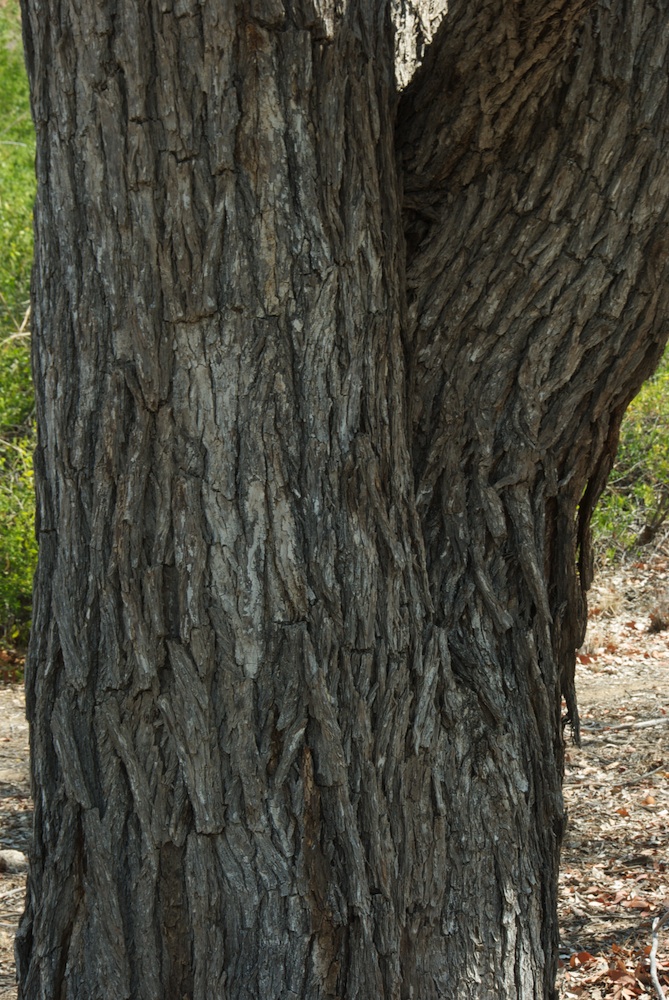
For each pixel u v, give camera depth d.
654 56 2.56
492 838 2.64
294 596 2.42
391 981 2.45
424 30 3.04
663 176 2.58
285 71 2.34
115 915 2.40
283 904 2.39
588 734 7.17
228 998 2.39
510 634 2.73
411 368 2.71
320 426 2.44
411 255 2.78
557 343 2.67
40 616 2.53
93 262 2.38
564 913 4.61
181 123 2.31
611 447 2.89
